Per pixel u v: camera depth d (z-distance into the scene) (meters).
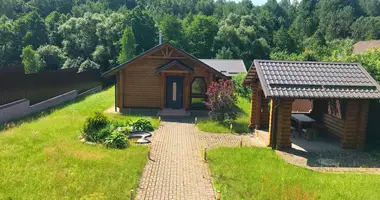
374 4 106.31
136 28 58.88
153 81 21.78
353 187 8.95
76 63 45.09
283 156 12.02
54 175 8.89
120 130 14.78
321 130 15.39
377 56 18.25
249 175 9.70
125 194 8.16
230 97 18.05
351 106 12.94
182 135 15.20
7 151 10.83
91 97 27.88
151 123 16.84
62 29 55.91
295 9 108.88
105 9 95.50
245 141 14.32
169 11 100.88
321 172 10.37
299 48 64.62
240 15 74.88
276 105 12.77
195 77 21.77
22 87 20.20
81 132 13.93
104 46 53.28
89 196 7.82
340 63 14.15
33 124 15.72
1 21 59.72
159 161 11.15
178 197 8.28
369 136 13.77
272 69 13.41
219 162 10.98
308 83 12.59
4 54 51.62
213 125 16.92
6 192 7.74
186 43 63.56
